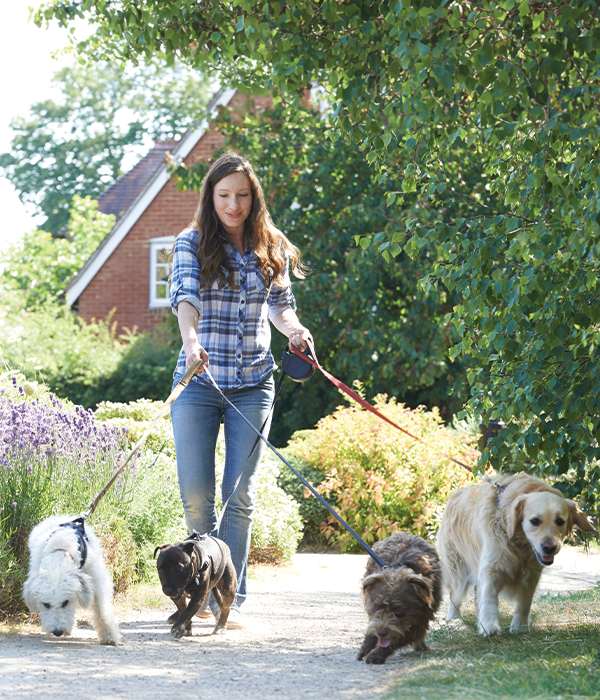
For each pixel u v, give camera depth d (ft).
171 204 86.48
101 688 13.80
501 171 21.79
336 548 44.37
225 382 20.74
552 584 30.50
